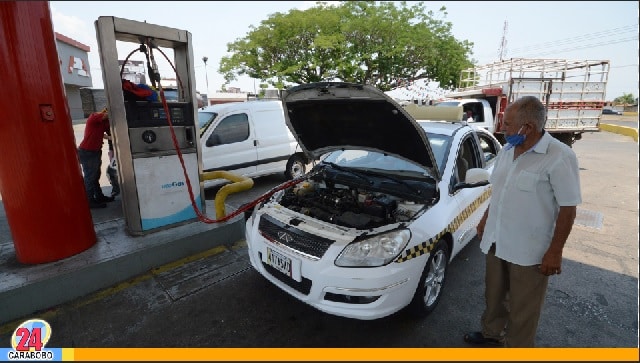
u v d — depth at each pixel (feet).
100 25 9.69
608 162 31.53
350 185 10.20
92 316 8.54
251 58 49.47
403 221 8.12
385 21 46.93
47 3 8.97
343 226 8.05
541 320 8.52
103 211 15.72
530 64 29.94
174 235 11.58
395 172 10.28
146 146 11.19
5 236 12.71
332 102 8.75
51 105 9.18
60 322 8.31
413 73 55.01
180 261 11.30
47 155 9.22
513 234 6.40
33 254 9.46
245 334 7.89
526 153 6.15
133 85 10.89
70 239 9.92
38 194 9.20
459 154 10.60
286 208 9.23
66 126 9.70
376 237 7.36
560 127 29.19
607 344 7.64
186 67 11.84
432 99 39.22
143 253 10.49
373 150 10.17
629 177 25.16
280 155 21.31
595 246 12.94
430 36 49.14
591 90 29.40
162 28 10.85
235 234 12.86
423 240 7.77
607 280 10.44
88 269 9.40
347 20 47.73
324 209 9.24
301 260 7.52
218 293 9.53
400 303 7.38
